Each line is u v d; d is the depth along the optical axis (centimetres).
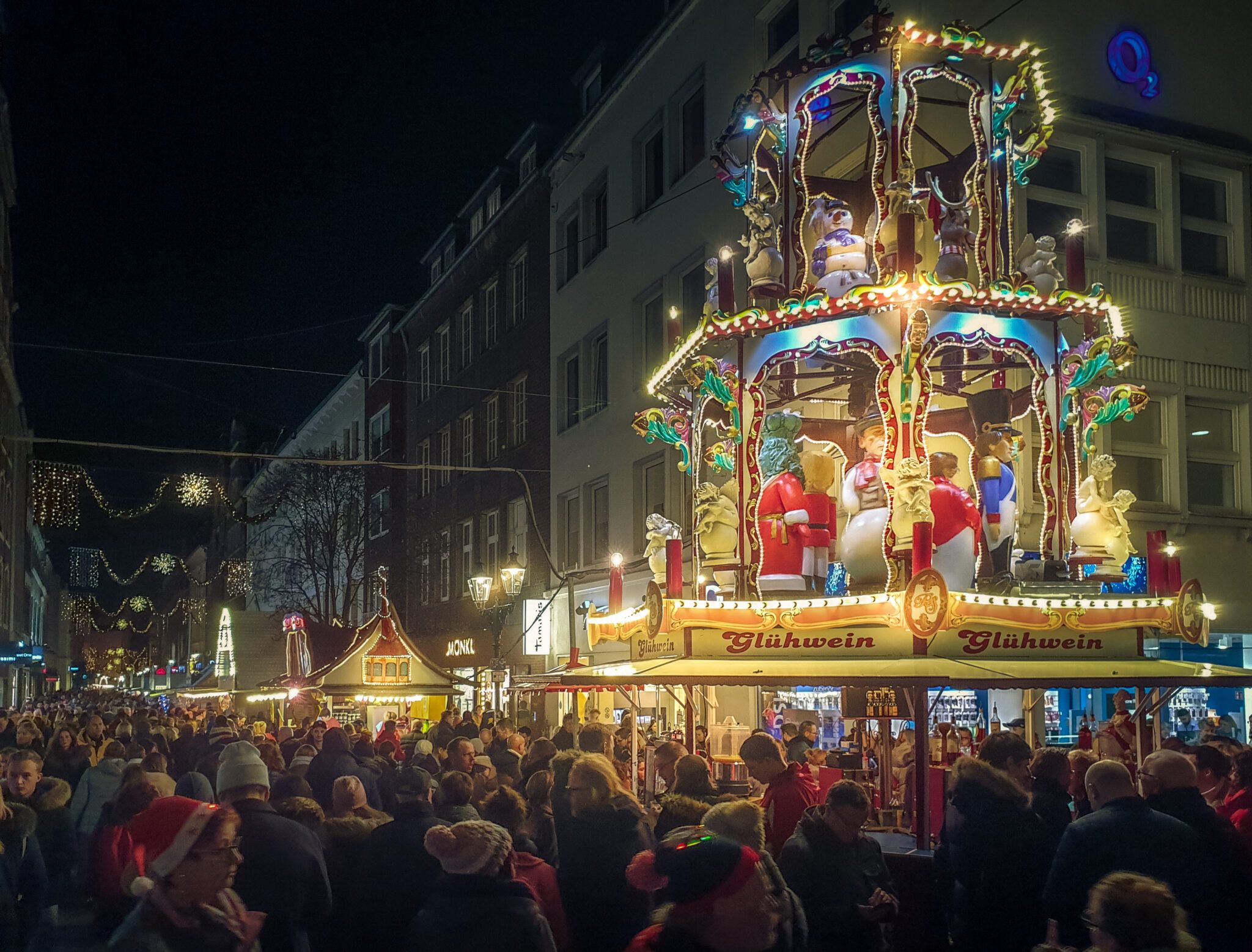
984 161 1091
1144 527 1608
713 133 2106
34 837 692
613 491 2477
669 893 354
